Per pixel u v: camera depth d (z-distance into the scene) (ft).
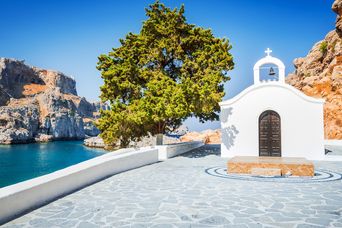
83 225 22.70
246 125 71.00
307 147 66.39
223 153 72.79
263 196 31.50
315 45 224.74
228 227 21.91
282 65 69.67
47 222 23.47
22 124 405.39
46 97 486.79
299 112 67.31
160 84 67.77
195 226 22.22
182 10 80.53
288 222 22.88
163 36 80.64
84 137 540.11
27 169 142.20
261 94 70.13
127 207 27.78
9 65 538.06
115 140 77.56
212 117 85.71
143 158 59.31
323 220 23.30
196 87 64.80
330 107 150.61
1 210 23.70
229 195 32.19
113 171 47.83
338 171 48.34
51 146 325.62
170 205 28.35
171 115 63.16
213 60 74.33
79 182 37.27
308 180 40.52
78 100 629.51
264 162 45.98
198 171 50.24
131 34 82.64
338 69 164.96
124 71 74.02
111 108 72.95
